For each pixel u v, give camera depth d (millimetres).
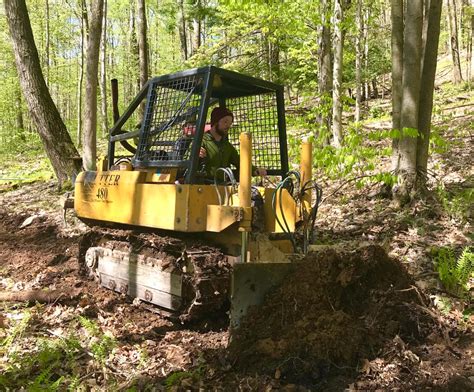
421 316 3869
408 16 6770
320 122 9656
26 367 3785
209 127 5082
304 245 4547
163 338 4414
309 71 14180
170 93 4957
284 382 3459
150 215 4789
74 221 8711
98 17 9453
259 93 5504
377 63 22109
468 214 6461
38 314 4926
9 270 6715
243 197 4133
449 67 27562
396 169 7172
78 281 6031
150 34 35531
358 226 6789
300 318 3818
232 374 3654
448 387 3199
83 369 3787
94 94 9641
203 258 4410
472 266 4984
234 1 8938
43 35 28781
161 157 4859
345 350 3555
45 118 10352
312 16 9617
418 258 5543
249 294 3941
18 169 15961
